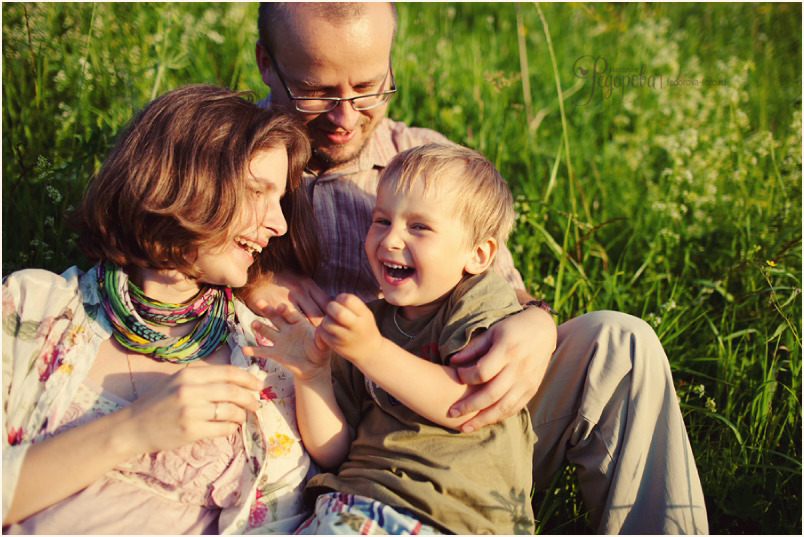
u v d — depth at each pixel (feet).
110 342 5.58
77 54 10.23
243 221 5.49
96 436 4.84
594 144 13.28
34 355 5.29
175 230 5.22
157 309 5.57
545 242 10.32
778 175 10.48
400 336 6.35
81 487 4.89
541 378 5.80
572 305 9.24
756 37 17.22
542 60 16.20
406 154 6.25
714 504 7.25
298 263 6.81
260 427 5.51
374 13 6.51
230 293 6.05
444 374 5.56
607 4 16.56
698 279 9.77
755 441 7.54
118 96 9.93
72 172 8.84
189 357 5.62
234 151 5.33
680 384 8.16
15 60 9.87
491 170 6.40
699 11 18.93
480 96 13.41
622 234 10.53
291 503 5.73
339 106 6.77
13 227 8.47
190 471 5.24
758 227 10.17
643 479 6.01
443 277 6.02
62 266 8.32
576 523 7.02
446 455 5.49
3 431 5.03
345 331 5.11
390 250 6.02
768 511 7.15
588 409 6.03
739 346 8.52
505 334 5.67
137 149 5.37
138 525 4.98
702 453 7.45
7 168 8.77
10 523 4.83
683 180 11.37
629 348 5.95
